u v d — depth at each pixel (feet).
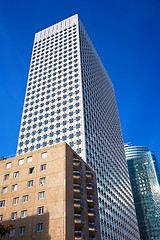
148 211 499.10
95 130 312.09
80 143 256.93
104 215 239.50
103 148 318.86
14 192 160.25
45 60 394.32
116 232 257.34
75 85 327.47
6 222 148.15
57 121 293.64
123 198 336.90
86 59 398.83
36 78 370.12
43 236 133.39
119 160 389.60
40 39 443.32
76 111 292.81
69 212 141.18
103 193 259.60
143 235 475.31
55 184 151.43
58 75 355.97
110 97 487.61
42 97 336.29
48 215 139.95
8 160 179.73
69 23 441.68
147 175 549.54
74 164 171.83
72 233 135.95
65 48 396.78
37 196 151.02
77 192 158.10
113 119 445.78
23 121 316.60
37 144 281.95
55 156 165.48
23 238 137.18
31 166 167.94
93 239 165.48
